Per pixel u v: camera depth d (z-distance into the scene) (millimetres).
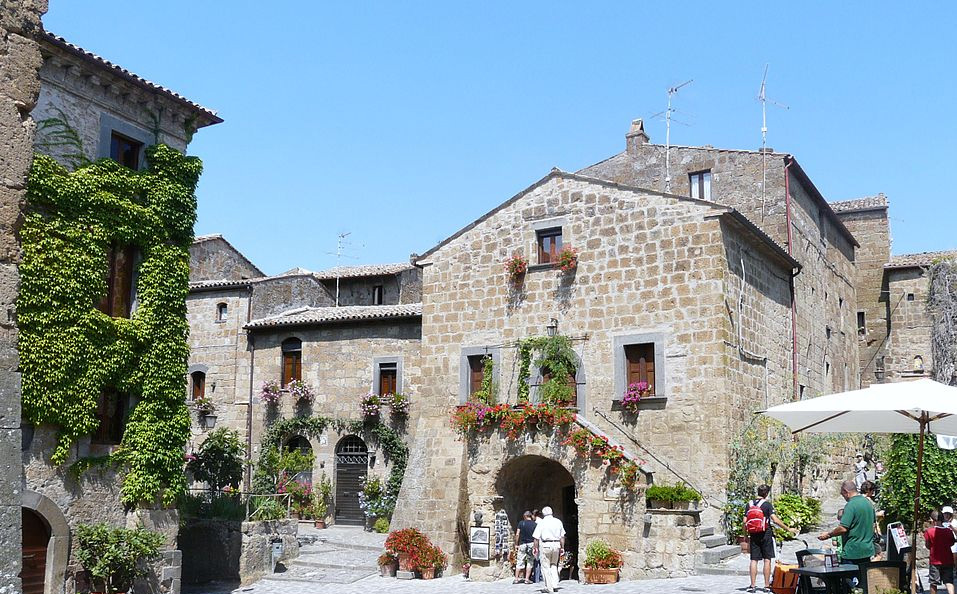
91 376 18516
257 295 35750
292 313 35469
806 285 31016
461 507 24375
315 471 33344
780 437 25719
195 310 36406
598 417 24641
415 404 31984
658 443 23594
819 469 28297
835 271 35781
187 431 20656
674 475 23156
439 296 27828
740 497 22844
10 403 7625
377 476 32250
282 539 25391
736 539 22141
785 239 29562
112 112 19922
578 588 20188
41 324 17719
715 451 22781
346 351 33625
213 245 40781
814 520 24438
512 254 26781
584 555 21672
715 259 23578
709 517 22484
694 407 23250
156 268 20234
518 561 22188
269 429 34094
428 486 25234
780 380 27172
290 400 34125
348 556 26750
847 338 36906
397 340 32812
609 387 24594
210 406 35188
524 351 25750
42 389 17641
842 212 41438
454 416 24750
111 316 19547
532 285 26266
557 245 26375
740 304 24531
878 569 12391
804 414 13703
